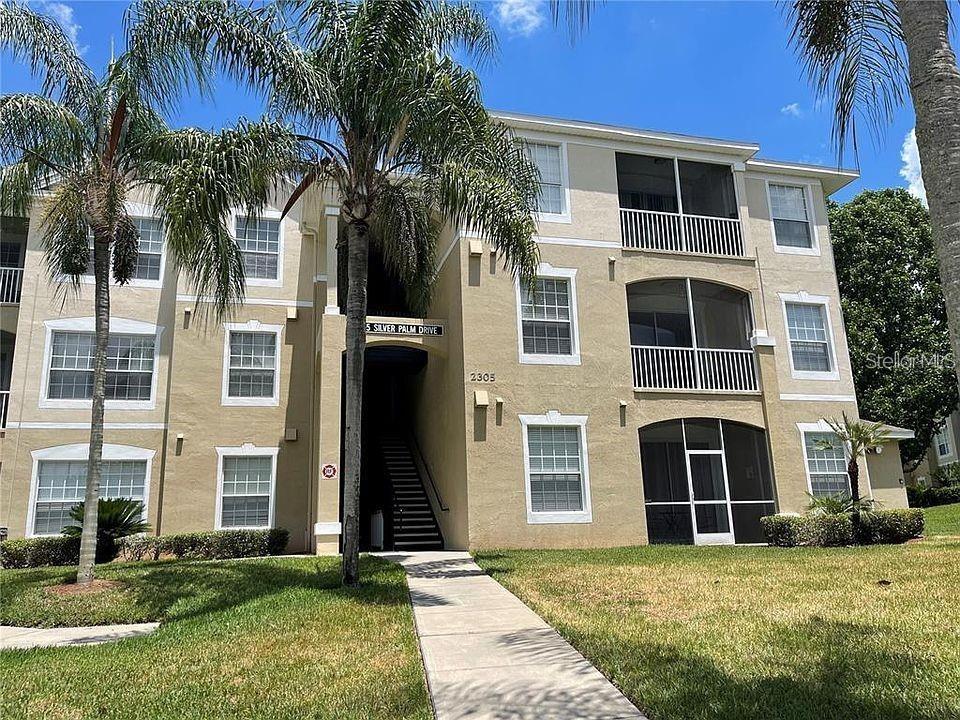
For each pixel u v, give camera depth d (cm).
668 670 582
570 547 1560
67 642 804
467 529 1531
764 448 1812
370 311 2222
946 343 2734
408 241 1325
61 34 1171
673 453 1914
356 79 1109
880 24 783
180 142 1099
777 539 1562
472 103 1138
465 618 834
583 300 1706
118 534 1527
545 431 1622
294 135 1105
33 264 1741
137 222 1814
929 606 783
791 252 1927
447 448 1756
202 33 1077
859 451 1572
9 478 1627
